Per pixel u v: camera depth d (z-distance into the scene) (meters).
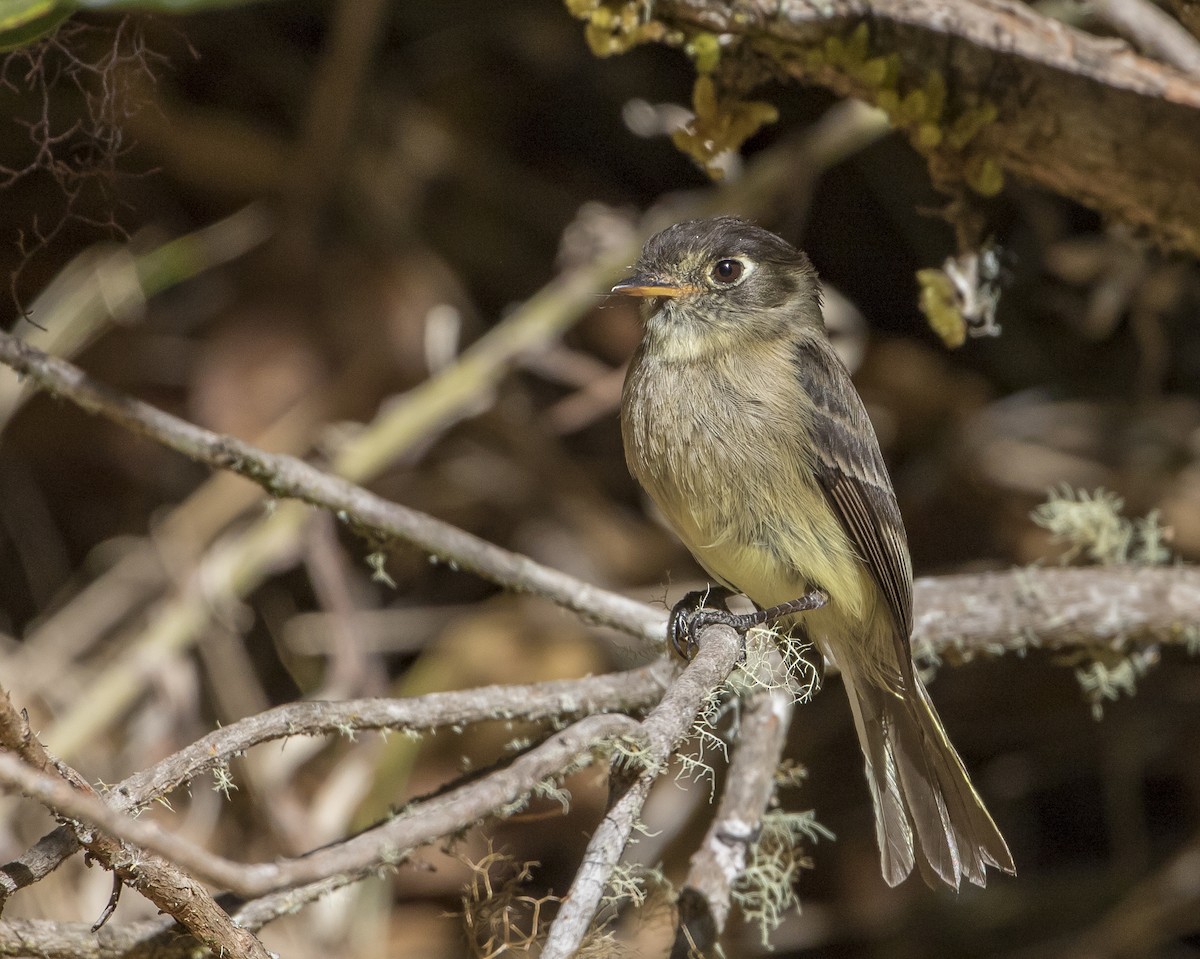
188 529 10.22
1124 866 10.51
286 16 11.82
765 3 6.92
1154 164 7.39
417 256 11.17
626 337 11.19
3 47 5.54
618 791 5.52
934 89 7.22
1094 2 8.39
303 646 10.47
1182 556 10.87
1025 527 11.04
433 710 6.09
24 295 10.58
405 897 9.41
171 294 11.03
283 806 9.27
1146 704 10.73
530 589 7.34
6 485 10.65
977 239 7.72
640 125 10.71
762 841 7.47
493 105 12.00
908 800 7.45
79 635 10.21
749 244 7.65
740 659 6.09
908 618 7.56
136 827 3.91
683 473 7.38
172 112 11.00
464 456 11.04
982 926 10.35
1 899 4.55
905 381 11.39
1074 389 11.62
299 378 10.70
